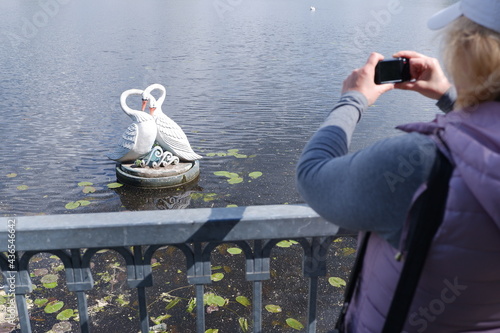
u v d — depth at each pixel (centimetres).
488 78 67
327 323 301
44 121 856
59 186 593
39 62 1391
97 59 1450
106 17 2538
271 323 303
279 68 1352
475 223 67
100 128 828
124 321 306
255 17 2681
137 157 621
